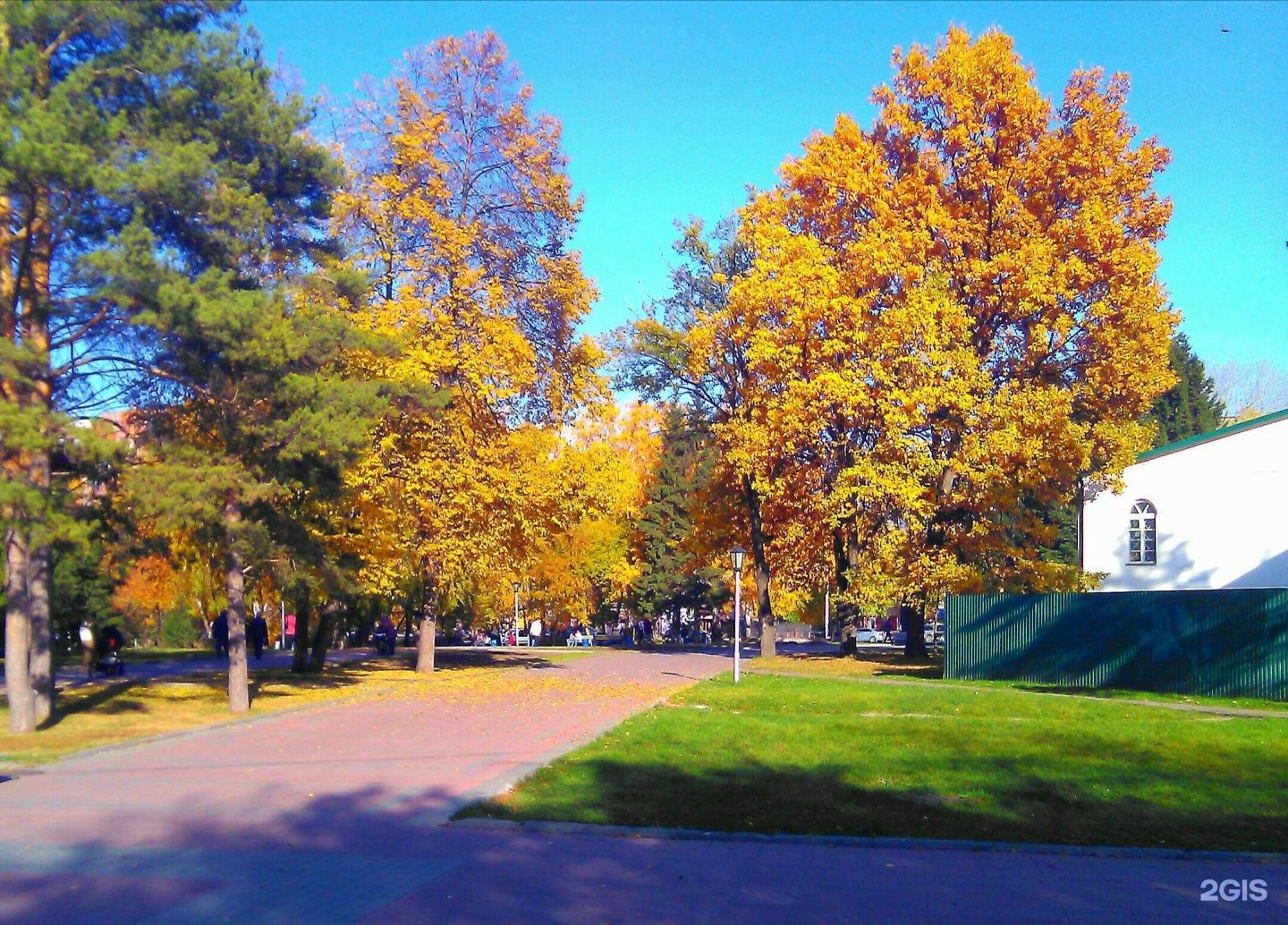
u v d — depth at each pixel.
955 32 35.41
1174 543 39.38
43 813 11.64
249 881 8.86
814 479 36.00
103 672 30.44
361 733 18.28
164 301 17.12
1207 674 25.50
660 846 10.14
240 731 18.69
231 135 20.39
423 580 33.69
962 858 9.68
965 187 34.66
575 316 35.22
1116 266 31.52
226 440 20.64
